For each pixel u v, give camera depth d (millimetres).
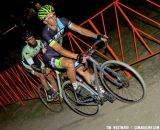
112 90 4359
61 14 10031
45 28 3504
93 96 3949
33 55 4484
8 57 9984
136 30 4293
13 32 10211
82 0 9820
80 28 3674
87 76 3918
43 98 5281
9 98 6816
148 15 6086
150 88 3893
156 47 4770
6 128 5895
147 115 3535
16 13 10352
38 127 5090
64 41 8000
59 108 5074
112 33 6543
